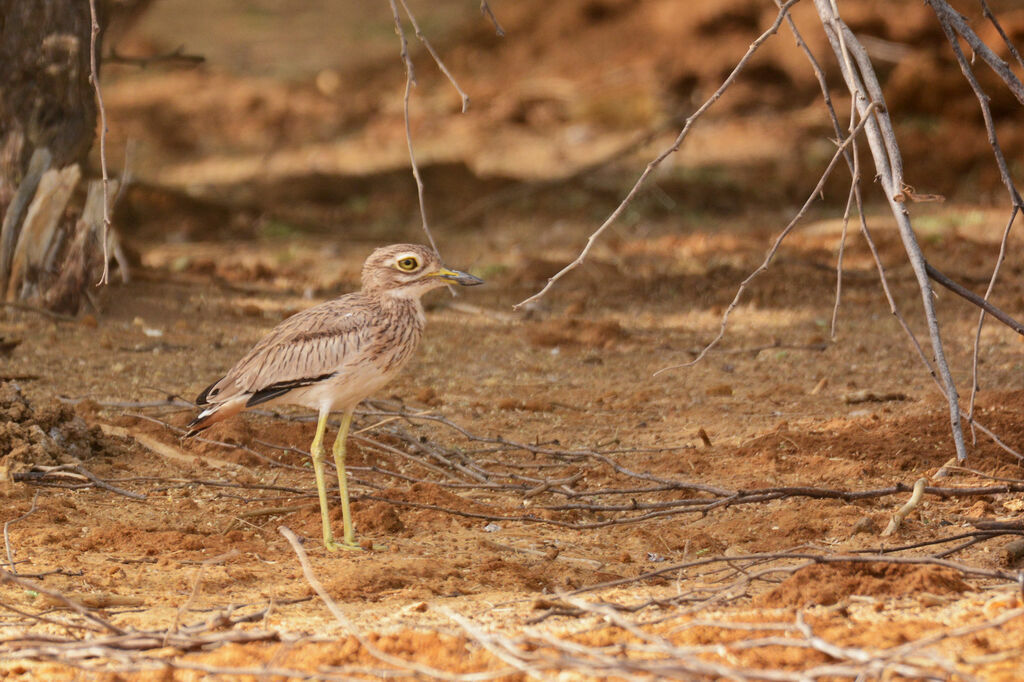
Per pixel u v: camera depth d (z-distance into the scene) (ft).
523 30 116.37
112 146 98.02
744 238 70.38
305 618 22.80
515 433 38.19
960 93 87.15
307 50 122.93
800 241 68.49
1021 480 30.30
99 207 50.90
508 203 80.94
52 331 47.47
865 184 80.12
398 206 81.61
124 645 20.57
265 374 27.68
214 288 59.21
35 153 49.08
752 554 26.45
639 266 65.41
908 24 92.89
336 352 27.58
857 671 17.90
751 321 54.13
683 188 82.53
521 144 96.43
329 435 36.42
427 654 20.48
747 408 40.81
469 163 90.68
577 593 24.21
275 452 35.24
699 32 102.89
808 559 24.98
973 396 26.71
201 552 26.81
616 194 81.97
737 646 18.84
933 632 20.86
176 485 31.89
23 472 31.07
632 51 108.17
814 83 97.14
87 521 28.66
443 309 57.31
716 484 32.53
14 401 32.89
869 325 52.26
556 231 74.84
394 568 25.46
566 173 87.10
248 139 101.65
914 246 25.57
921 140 84.64
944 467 31.14
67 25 49.08
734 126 95.09
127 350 46.19
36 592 23.73
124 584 24.53
